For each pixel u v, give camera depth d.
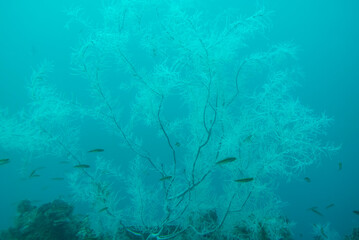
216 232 4.03
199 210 4.06
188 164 4.02
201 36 3.11
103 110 3.75
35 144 3.83
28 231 3.85
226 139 3.21
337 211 11.26
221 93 3.59
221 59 3.28
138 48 3.88
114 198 4.01
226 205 3.97
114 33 3.26
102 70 3.69
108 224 4.08
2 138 3.51
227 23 3.32
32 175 4.05
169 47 3.62
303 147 3.23
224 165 3.63
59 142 3.99
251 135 3.19
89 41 3.28
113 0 3.38
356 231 4.56
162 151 8.07
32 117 3.65
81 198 4.12
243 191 3.89
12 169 12.45
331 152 3.21
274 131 3.41
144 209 4.10
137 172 4.17
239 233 3.96
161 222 3.92
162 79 3.32
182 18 3.11
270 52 3.49
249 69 3.80
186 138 4.17
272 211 3.76
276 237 3.57
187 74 3.63
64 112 3.78
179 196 3.63
